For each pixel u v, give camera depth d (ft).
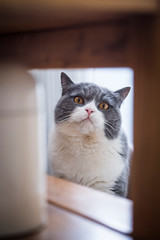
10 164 0.69
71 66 0.83
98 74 2.42
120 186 1.98
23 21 0.75
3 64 0.68
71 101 1.94
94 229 0.77
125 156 2.01
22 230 0.72
